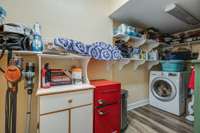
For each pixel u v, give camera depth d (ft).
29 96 4.39
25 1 4.94
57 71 5.21
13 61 3.84
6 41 3.67
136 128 6.31
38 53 4.23
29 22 5.02
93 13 6.89
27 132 4.59
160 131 6.04
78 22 6.34
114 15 7.39
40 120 3.86
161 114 8.05
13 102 4.08
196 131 4.27
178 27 9.27
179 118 7.48
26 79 4.30
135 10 6.77
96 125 5.03
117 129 5.65
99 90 5.13
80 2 6.43
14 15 4.72
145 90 10.06
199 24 8.64
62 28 5.84
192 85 6.11
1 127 4.37
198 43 9.23
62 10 5.85
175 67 8.25
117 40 7.89
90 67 6.82
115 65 8.14
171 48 10.64
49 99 4.01
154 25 8.91
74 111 4.51
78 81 5.38
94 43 6.28
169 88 8.55
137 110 8.75
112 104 5.49
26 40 4.11
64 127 4.30
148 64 10.12
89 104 4.86
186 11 6.68
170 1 5.85
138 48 8.45
